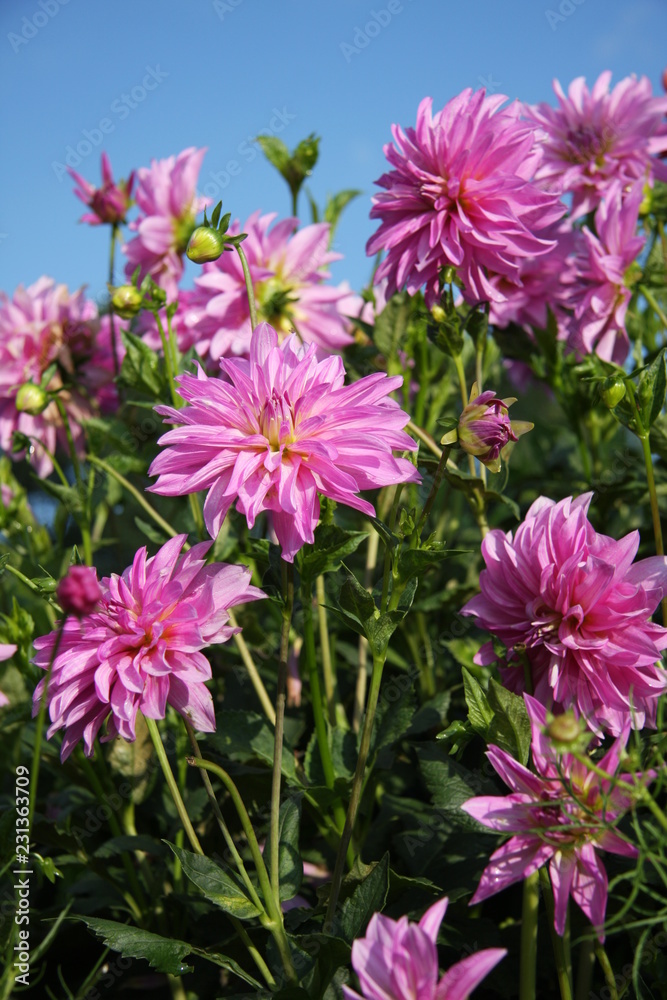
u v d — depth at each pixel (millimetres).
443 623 935
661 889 651
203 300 911
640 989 642
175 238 943
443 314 758
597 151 941
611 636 613
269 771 741
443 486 971
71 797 893
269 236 902
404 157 770
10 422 1007
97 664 601
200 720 591
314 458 591
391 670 923
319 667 927
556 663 609
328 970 609
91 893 812
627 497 924
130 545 1175
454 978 494
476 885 698
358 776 623
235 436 597
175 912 767
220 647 875
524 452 1172
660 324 962
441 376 982
